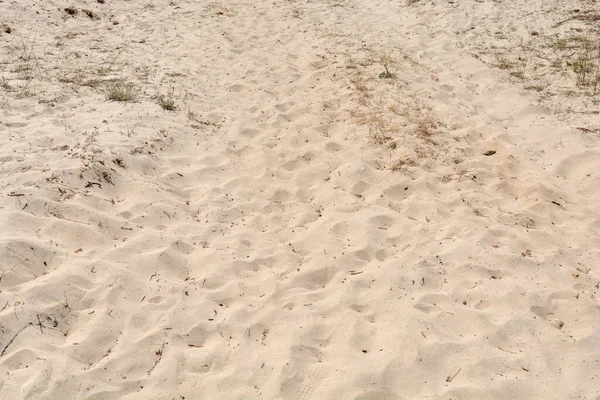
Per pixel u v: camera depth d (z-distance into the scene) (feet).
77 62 21.65
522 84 20.29
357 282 11.89
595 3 25.94
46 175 13.75
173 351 10.19
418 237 13.24
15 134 15.60
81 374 9.47
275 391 9.49
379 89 20.17
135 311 10.85
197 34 25.68
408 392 9.48
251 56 23.61
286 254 12.81
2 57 21.09
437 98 19.65
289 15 28.37
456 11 27.12
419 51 23.48
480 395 9.36
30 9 25.68
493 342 10.40
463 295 11.54
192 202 14.44
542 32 23.98
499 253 12.67
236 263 12.41
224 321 10.90
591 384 9.54
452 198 14.73
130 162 15.08
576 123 17.58
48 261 11.53
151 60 22.57
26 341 9.86
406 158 16.25
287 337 10.59
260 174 15.97
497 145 16.94
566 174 15.66
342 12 28.66
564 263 12.44
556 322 10.94
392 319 10.93
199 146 16.96
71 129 16.24
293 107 19.48
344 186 15.35
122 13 28.02
